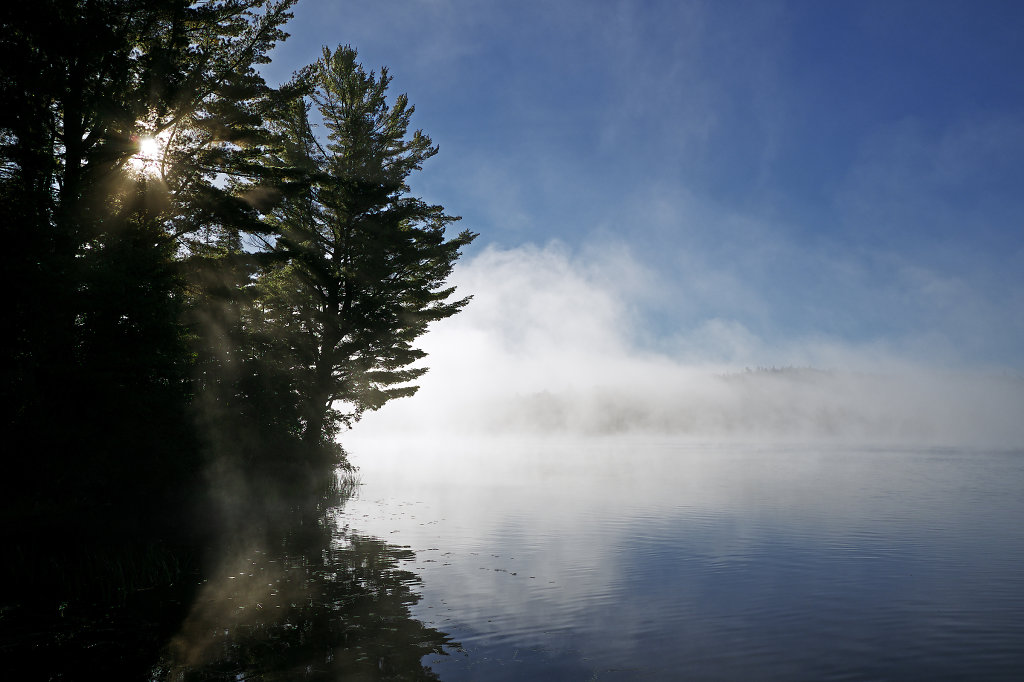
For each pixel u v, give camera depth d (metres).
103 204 21.00
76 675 7.77
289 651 8.64
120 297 17.25
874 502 26.58
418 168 44.31
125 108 22.00
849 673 8.02
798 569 14.02
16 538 15.52
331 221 40.44
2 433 16.20
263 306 38.16
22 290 15.77
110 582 12.41
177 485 22.16
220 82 25.95
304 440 33.66
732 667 8.19
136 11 22.92
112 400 17.38
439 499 27.83
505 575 13.28
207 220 25.53
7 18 19.02
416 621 10.04
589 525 20.31
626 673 7.95
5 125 19.28
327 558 14.99
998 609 10.89
